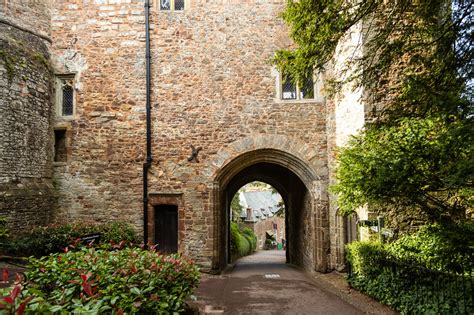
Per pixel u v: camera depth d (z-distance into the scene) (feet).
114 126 25.23
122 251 12.23
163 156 25.08
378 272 15.94
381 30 12.84
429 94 9.94
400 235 18.28
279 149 25.08
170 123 25.26
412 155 10.14
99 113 25.30
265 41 25.59
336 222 23.59
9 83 21.30
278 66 14.47
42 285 9.21
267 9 25.72
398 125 12.05
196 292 18.85
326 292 18.66
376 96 14.53
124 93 25.38
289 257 35.63
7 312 5.58
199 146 25.11
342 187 12.59
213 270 24.36
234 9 25.73
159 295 10.03
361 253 17.47
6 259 19.76
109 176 24.99
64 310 6.05
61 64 25.57
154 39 25.64
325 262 24.06
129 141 25.13
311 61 13.55
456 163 8.96
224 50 25.58
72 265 10.05
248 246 53.11
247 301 16.90
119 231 23.52
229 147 25.09
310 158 24.97
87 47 25.62
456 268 10.29
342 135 22.27
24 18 23.18
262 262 36.83
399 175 9.98
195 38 25.66
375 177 10.75
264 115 25.29
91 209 24.84
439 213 10.94
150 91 25.30
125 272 9.70
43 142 24.00
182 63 25.53
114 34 25.62
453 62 10.56
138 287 9.60
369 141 12.46
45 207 23.56
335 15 12.68
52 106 25.26
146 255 12.01
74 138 25.29
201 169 24.98
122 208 24.79
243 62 25.54
